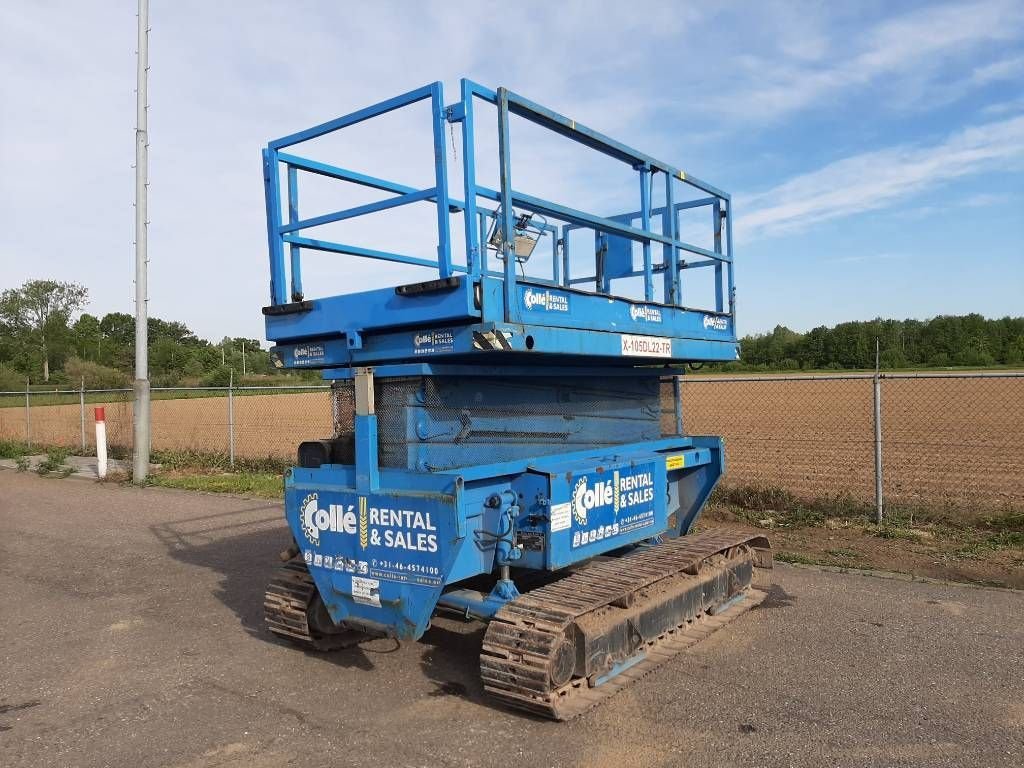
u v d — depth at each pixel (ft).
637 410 20.75
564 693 12.74
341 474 14.17
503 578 14.43
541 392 16.65
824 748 11.57
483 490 14.23
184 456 53.67
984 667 14.82
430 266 20.06
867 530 27.25
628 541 16.94
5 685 15.20
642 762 11.27
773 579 21.50
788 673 14.64
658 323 17.66
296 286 16.33
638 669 14.12
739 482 35.70
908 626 17.37
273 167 16.16
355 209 14.97
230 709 13.75
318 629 15.90
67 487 45.44
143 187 46.14
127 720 13.39
